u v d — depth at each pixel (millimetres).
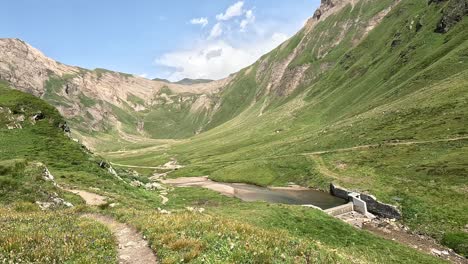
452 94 128250
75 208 34250
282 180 134500
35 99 108875
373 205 82812
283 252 17031
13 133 89500
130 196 67125
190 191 115500
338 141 146625
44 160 76875
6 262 14109
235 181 147625
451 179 80062
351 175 109062
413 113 131875
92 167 80688
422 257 51250
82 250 16922
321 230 55250
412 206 75938
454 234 61531
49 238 17797
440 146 99875
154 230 21656
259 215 56625
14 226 21031
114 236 22062
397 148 112062
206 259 15383
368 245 52531
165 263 15727
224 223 22422
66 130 107188
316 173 124625
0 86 119062
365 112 172000
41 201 40719
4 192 39969
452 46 173375
